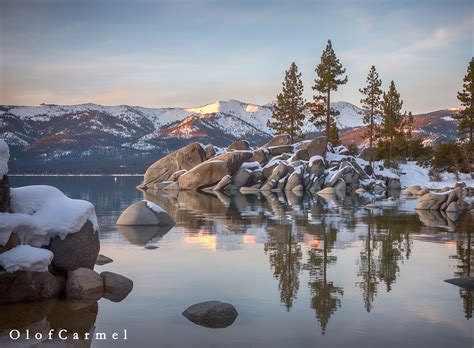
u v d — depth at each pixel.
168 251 15.05
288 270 12.43
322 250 15.30
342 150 70.31
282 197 42.41
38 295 9.81
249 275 11.86
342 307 9.28
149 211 21.52
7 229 9.93
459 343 7.46
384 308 9.22
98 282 10.34
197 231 19.52
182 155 65.06
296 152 63.25
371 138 71.88
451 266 12.98
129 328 8.14
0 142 10.62
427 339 7.63
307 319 8.58
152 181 64.69
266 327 8.18
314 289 10.59
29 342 7.54
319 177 56.28
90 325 8.30
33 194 11.25
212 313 8.59
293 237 17.97
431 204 30.11
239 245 16.16
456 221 23.52
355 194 48.06
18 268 9.66
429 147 80.19
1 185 10.54
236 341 7.54
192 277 11.63
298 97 77.38
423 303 9.54
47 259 10.05
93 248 11.17
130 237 17.83
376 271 12.34
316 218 24.56
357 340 7.59
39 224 10.65
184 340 7.59
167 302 9.60
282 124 78.12
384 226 21.30
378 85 71.06
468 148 66.06
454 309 9.17
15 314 8.88
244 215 26.00
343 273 12.11
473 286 10.82
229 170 58.25
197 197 42.31
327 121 68.44
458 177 63.22
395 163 71.00
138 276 11.73
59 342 7.54
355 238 17.75
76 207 11.10
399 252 15.02
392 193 51.25
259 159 64.62
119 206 32.53
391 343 7.46
